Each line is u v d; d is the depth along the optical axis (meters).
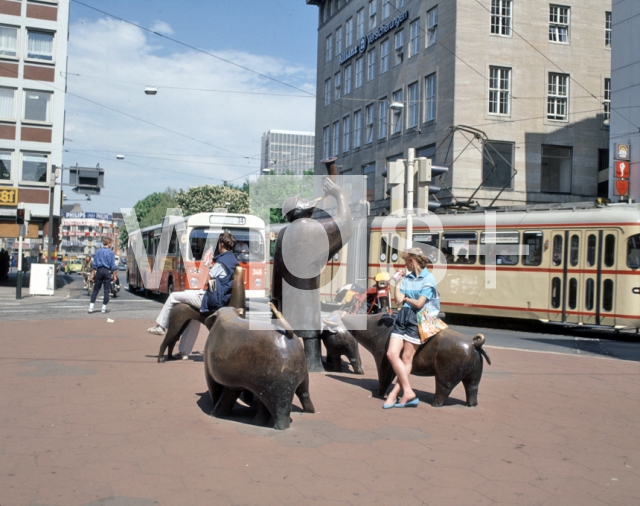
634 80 25.14
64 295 26.88
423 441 5.47
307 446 5.22
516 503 4.14
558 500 4.22
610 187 26.09
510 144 33.22
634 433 5.95
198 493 4.14
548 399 7.36
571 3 34.12
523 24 33.41
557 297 15.74
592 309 15.10
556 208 16.19
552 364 10.02
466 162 32.28
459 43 32.75
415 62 36.75
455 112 32.56
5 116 34.69
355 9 44.88
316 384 7.85
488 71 33.03
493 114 33.06
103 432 5.46
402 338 6.80
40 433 5.39
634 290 14.48
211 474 4.50
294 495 4.16
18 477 4.34
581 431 5.97
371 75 42.22
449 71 33.28
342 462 4.85
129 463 4.68
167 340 9.06
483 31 33.00
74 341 11.16
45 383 7.41
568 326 18.22
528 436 5.75
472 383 6.82
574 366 9.88
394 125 39.16
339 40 47.31
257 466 4.70
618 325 14.67
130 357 9.52
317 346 8.64
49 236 27.80
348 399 7.08
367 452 5.11
